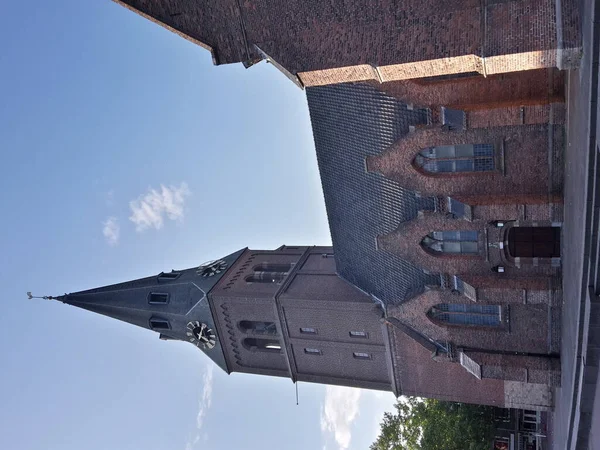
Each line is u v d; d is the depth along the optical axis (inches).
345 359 1445.6
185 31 891.4
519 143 1065.5
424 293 1263.5
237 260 1652.3
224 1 855.7
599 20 654.5
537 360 1200.2
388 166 1168.8
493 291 1165.7
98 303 1585.9
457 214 1151.6
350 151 1301.7
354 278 1432.1
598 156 713.0
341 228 1427.2
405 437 1994.3
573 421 895.7
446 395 1371.8
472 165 1120.8
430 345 1295.5
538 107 987.3
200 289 1515.7
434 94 1053.8
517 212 1085.1
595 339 775.1
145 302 1562.5
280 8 846.5
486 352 1251.8
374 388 1455.5
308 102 1323.8
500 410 1894.7
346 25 836.6
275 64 888.3
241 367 1589.6
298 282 1494.8
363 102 1210.0
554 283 1142.3
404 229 1229.1
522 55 783.7
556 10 760.3
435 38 809.5
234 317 1499.8
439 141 1101.1
